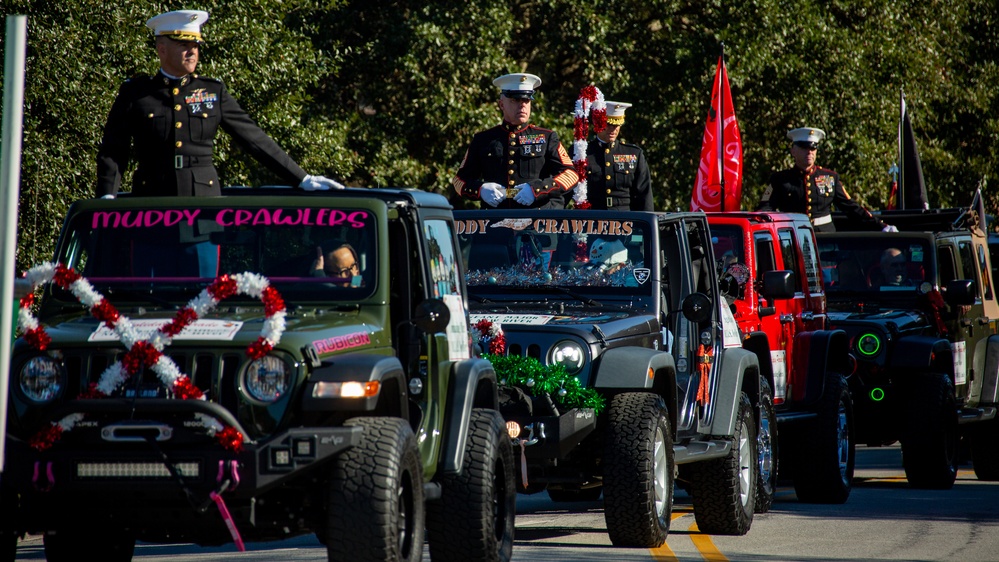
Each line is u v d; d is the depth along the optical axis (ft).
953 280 174.91
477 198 147.02
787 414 146.92
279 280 85.20
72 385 76.59
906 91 359.25
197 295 84.48
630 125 340.80
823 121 342.03
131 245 87.10
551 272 119.85
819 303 163.94
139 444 73.87
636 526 106.52
